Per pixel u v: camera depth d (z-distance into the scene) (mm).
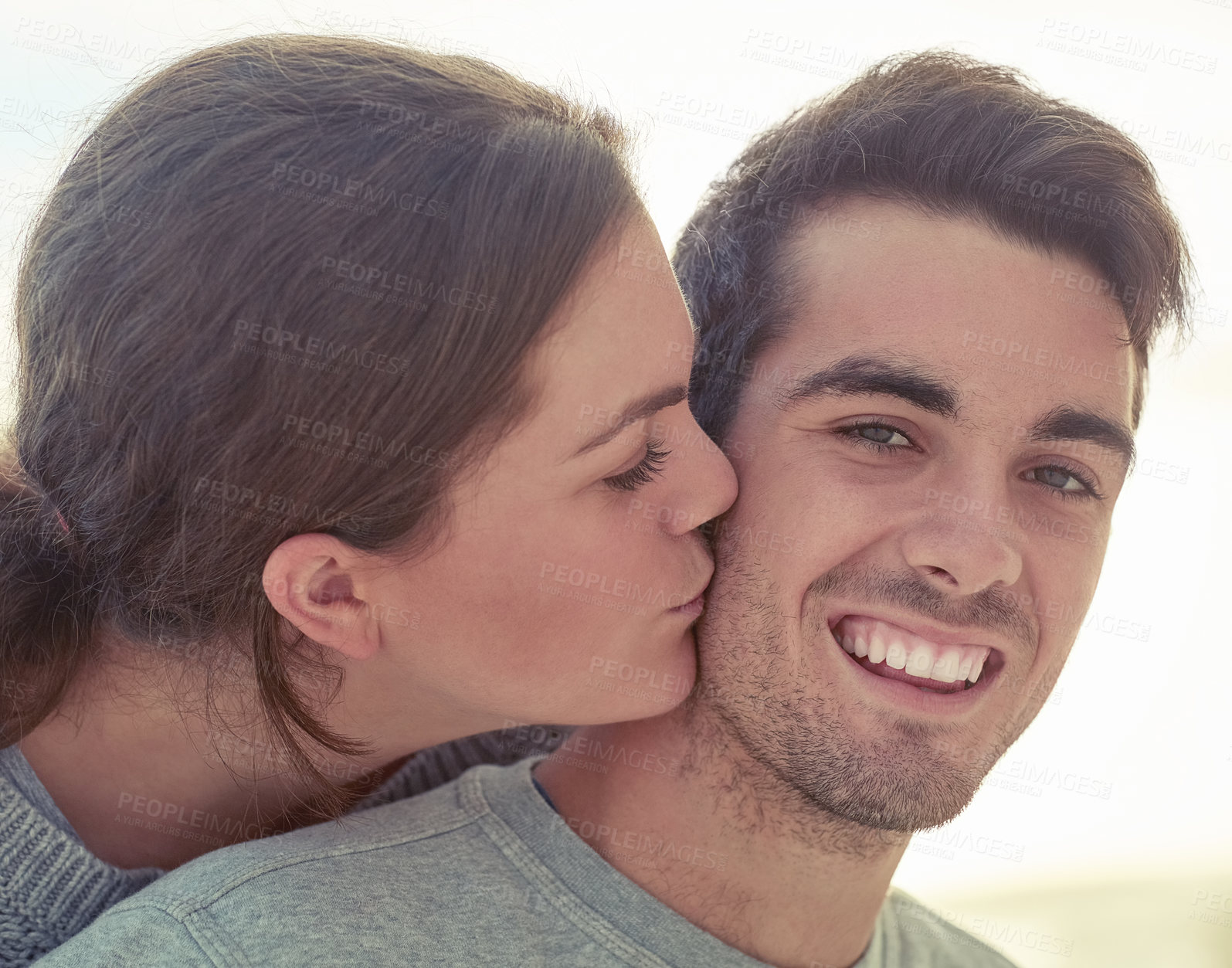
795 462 930
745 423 967
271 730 957
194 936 777
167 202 807
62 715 962
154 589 905
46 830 914
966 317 903
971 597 906
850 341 920
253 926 789
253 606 885
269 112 803
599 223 799
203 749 977
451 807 964
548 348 783
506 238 774
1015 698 962
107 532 899
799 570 914
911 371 896
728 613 941
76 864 922
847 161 976
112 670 958
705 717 936
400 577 850
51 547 944
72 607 938
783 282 978
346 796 1045
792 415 937
